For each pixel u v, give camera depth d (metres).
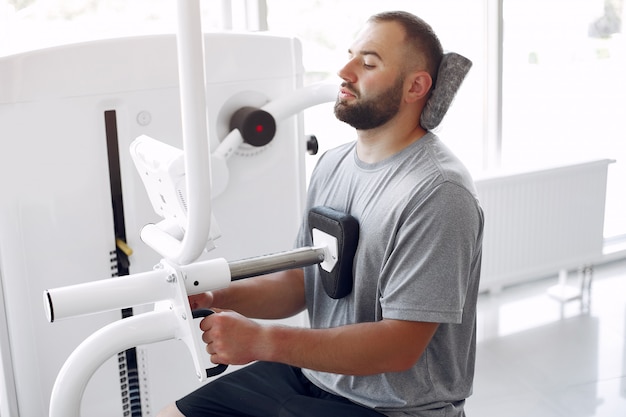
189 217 1.10
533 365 2.87
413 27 1.49
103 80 1.73
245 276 1.35
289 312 1.72
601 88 3.77
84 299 1.18
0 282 1.75
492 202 3.30
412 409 1.48
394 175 1.49
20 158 1.69
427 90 1.50
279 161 2.02
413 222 1.39
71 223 1.77
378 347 1.38
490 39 3.35
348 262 1.50
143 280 1.21
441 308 1.37
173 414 1.60
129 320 1.24
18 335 1.78
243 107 1.92
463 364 1.55
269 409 1.56
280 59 1.95
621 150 3.91
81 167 1.75
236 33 1.90
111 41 1.73
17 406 1.83
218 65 1.87
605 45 3.72
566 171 3.42
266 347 1.33
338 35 3.09
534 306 3.39
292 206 2.07
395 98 1.48
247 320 1.34
